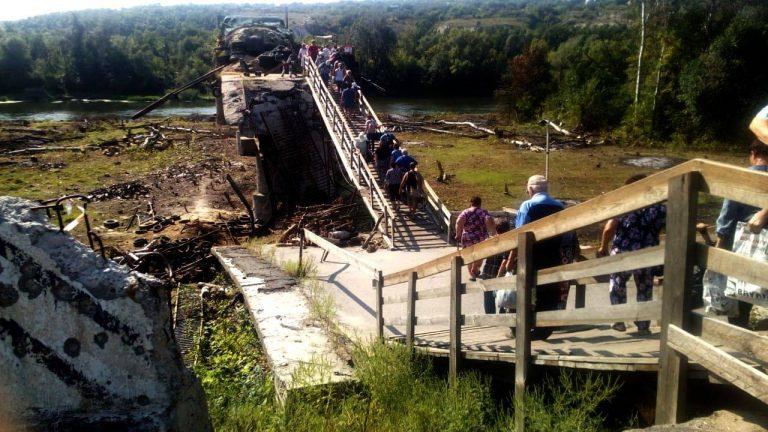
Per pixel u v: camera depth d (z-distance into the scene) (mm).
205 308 9734
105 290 2941
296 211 20438
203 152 39844
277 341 7062
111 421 2910
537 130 47750
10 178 31688
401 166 16562
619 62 52219
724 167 2836
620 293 5410
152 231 19875
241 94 25047
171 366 3105
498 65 90625
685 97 40188
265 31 33375
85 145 42531
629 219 5309
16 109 73375
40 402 2977
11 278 2920
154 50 118875
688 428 3070
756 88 38938
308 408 5117
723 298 4316
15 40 94562
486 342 5879
